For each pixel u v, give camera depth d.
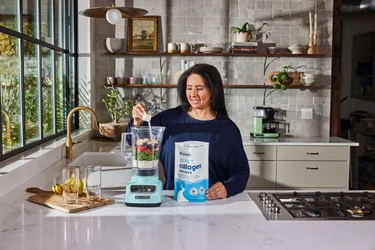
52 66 3.93
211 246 1.51
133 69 5.16
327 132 5.34
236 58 5.20
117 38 5.07
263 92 5.26
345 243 1.55
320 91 5.30
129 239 1.58
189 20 5.14
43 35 3.63
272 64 5.24
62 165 3.08
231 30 5.17
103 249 1.48
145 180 2.00
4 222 1.77
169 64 5.17
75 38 4.80
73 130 4.67
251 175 4.69
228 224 1.76
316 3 5.22
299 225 1.75
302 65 5.26
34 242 1.54
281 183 4.71
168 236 1.61
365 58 5.48
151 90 5.20
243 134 5.28
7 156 2.70
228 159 2.39
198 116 2.43
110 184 2.63
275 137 5.07
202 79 2.33
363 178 5.60
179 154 2.10
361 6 5.42
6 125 2.71
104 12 3.10
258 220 1.81
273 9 5.19
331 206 2.04
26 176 2.57
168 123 2.43
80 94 4.85
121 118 5.16
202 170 2.10
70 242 1.54
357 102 5.53
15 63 2.90
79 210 1.92
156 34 5.08
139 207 1.99
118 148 3.96
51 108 3.87
